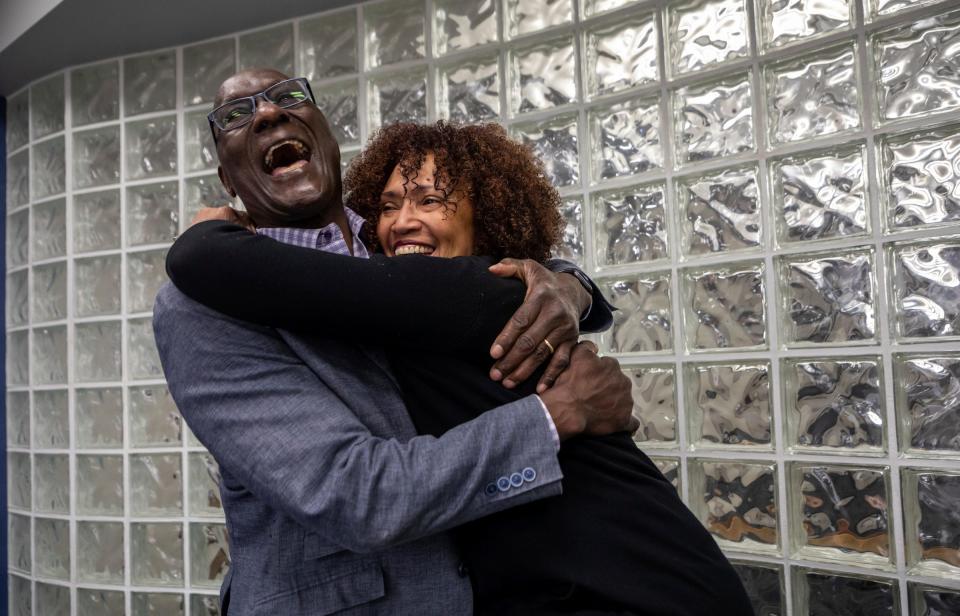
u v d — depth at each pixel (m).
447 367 0.82
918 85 1.53
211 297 0.76
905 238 1.52
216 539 2.31
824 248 1.62
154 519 2.37
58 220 2.62
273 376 0.77
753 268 1.72
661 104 1.85
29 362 2.66
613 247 1.91
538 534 0.77
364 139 2.21
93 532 2.48
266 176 0.95
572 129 1.98
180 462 2.37
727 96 1.77
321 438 0.73
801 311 1.66
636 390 1.86
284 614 0.78
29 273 2.67
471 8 2.11
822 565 1.60
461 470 0.72
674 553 0.79
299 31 2.29
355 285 0.75
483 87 2.09
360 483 0.71
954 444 1.47
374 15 2.22
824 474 1.62
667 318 1.83
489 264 0.88
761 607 1.68
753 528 1.70
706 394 1.77
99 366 2.51
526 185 1.06
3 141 2.81
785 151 1.67
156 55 2.48
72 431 2.51
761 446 1.69
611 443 0.84
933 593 1.48
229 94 0.96
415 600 0.80
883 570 1.53
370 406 0.81
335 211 1.02
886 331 1.54
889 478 1.54
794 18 1.68
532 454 0.75
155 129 2.48
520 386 0.82
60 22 2.27
